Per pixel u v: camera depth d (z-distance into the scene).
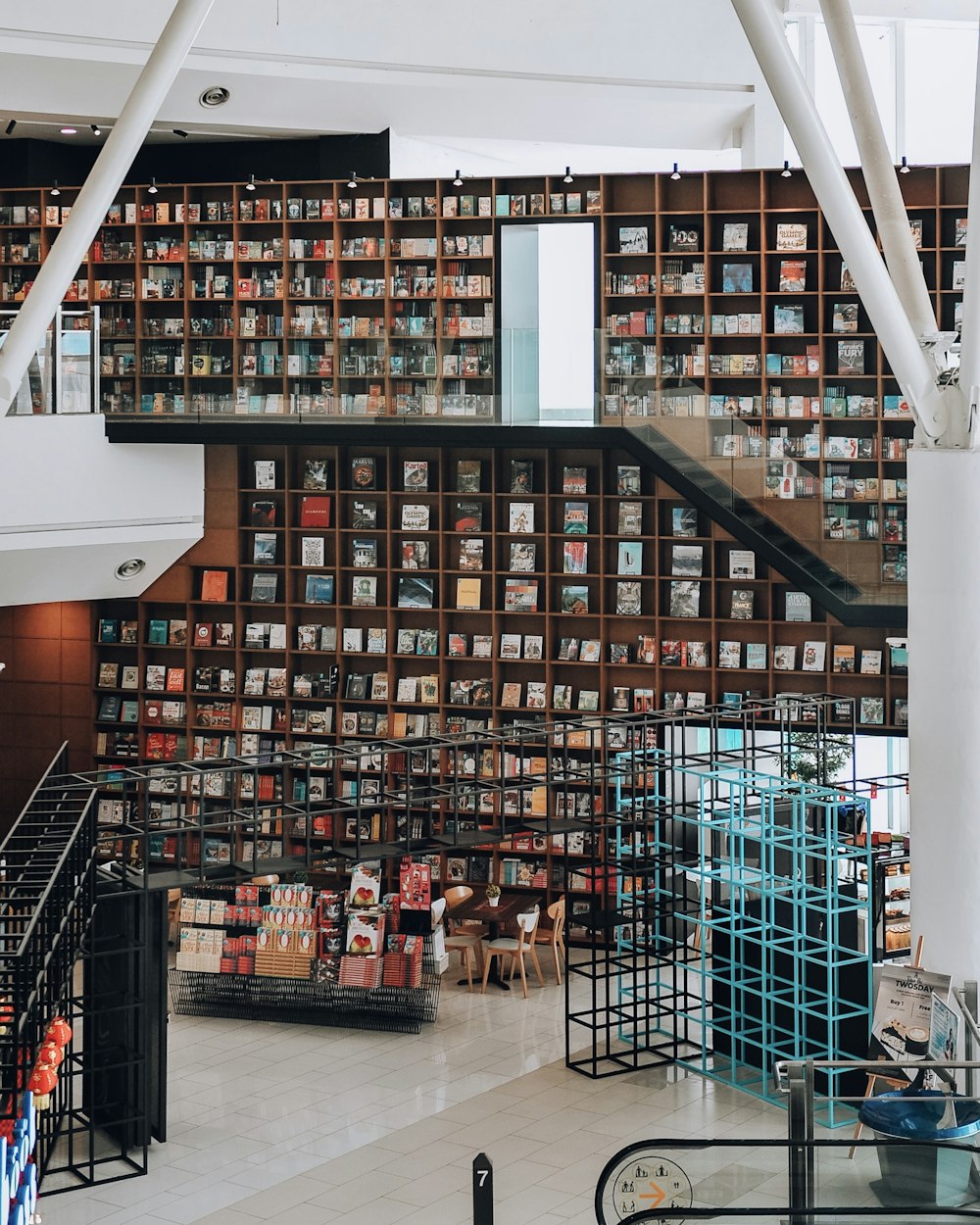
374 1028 12.39
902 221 9.28
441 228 15.18
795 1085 6.55
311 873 14.90
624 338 13.03
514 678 15.28
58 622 15.87
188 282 15.62
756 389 14.75
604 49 14.46
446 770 15.20
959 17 15.26
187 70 13.79
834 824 10.70
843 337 14.38
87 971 9.77
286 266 15.47
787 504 12.60
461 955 14.52
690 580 14.59
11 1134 7.00
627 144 16.55
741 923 11.65
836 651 14.28
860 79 9.27
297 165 15.92
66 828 10.09
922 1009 8.25
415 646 15.27
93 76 13.76
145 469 12.85
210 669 15.67
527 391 13.23
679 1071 11.44
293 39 13.86
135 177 16.22
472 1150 9.94
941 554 9.17
